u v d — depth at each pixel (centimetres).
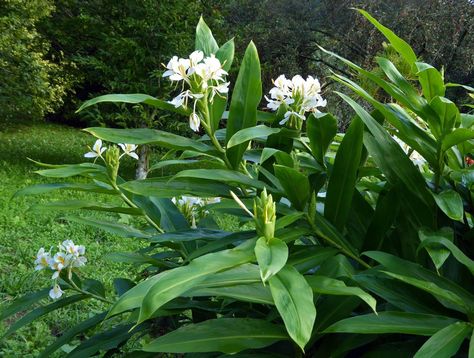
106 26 1145
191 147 176
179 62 167
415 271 147
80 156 1431
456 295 134
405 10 1118
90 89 1947
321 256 154
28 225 656
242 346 139
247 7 1366
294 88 182
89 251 582
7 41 1109
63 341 207
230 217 764
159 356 189
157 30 1082
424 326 131
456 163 182
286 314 111
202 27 190
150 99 168
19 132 1745
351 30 1195
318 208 193
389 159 168
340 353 145
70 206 195
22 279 475
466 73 1095
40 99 1191
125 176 1182
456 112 160
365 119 166
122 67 1103
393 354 146
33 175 1030
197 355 173
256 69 181
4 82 1132
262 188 163
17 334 385
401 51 181
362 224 182
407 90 176
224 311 187
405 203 168
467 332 125
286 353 163
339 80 175
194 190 172
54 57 1298
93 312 429
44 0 1175
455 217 149
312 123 179
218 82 176
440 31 1102
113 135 169
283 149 183
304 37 1307
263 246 121
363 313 169
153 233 220
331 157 218
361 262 162
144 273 251
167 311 182
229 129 179
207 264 120
